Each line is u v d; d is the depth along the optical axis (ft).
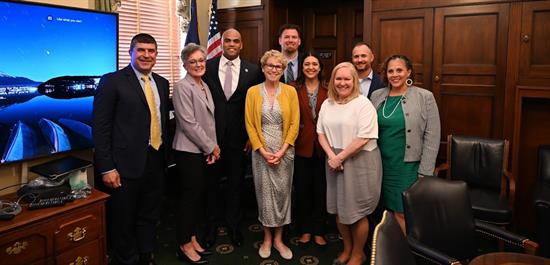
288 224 9.89
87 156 8.63
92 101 8.29
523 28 9.08
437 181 6.69
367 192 7.86
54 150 7.66
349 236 8.60
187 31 13.46
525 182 10.38
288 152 8.76
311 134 9.04
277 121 8.59
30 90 7.13
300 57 9.32
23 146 7.13
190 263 8.81
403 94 8.11
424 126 8.02
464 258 6.48
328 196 8.45
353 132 7.78
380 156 8.13
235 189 9.64
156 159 8.27
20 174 7.41
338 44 13.60
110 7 10.89
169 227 10.84
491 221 8.72
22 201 6.83
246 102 8.76
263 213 8.84
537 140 10.14
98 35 8.28
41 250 6.41
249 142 9.79
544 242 8.23
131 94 7.61
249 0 13.57
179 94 8.26
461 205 6.55
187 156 8.43
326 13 13.70
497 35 9.36
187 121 8.22
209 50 12.98
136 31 12.36
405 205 6.36
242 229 10.62
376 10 10.59
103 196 7.27
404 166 8.09
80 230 6.95
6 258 5.96
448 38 9.86
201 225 10.23
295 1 13.70
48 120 7.49
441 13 9.83
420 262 6.18
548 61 8.96
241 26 13.35
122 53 12.01
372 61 9.92
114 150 7.66
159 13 13.07
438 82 10.11
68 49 7.71
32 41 7.09
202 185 8.73
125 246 8.14
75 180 7.44
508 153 9.55
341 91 7.88
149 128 7.89
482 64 9.61
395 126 8.03
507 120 9.52
